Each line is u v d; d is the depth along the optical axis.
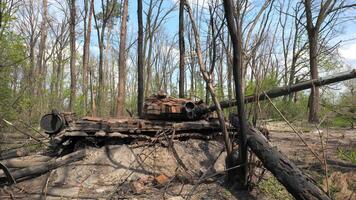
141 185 7.59
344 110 7.50
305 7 21.64
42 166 8.23
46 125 10.31
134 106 34.22
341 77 6.91
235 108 8.73
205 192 7.22
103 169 8.30
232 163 7.32
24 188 7.73
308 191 5.53
